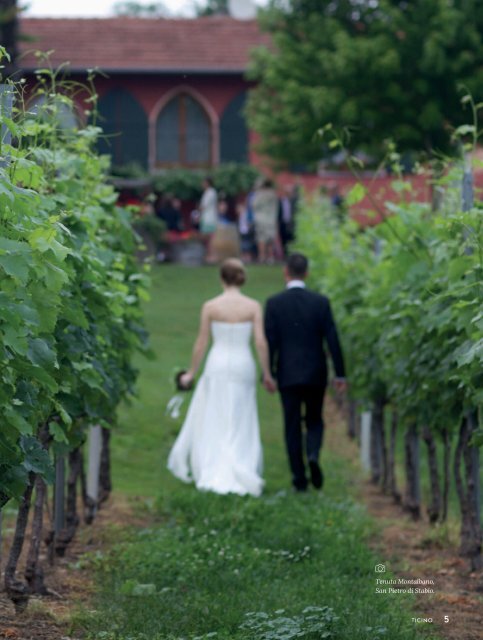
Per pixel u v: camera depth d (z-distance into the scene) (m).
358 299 15.26
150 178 44.50
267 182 40.97
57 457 8.62
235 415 13.31
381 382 13.13
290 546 10.01
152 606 7.88
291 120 37.31
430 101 35.16
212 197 41.88
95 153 9.81
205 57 49.41
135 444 15.29
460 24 35.34
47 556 9.22
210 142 49.75
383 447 13.51
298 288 13.38
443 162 10.21
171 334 24.45
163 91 49.41
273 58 38.34
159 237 38.53
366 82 35.81
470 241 8.67
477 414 9.48
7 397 5.73
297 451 13.17
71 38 49.97
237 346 13.45
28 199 5.88
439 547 10.56
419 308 10.07
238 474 12.97
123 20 51.44
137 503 12.05
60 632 7.35
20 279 5.47
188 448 13.49
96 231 9.59
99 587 8.55
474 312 8.38
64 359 7.56
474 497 9.57
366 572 9.30
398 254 10.53
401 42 35.81
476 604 8.38
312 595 8.34
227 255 40.81
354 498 13.24
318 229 23.19
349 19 38.34
